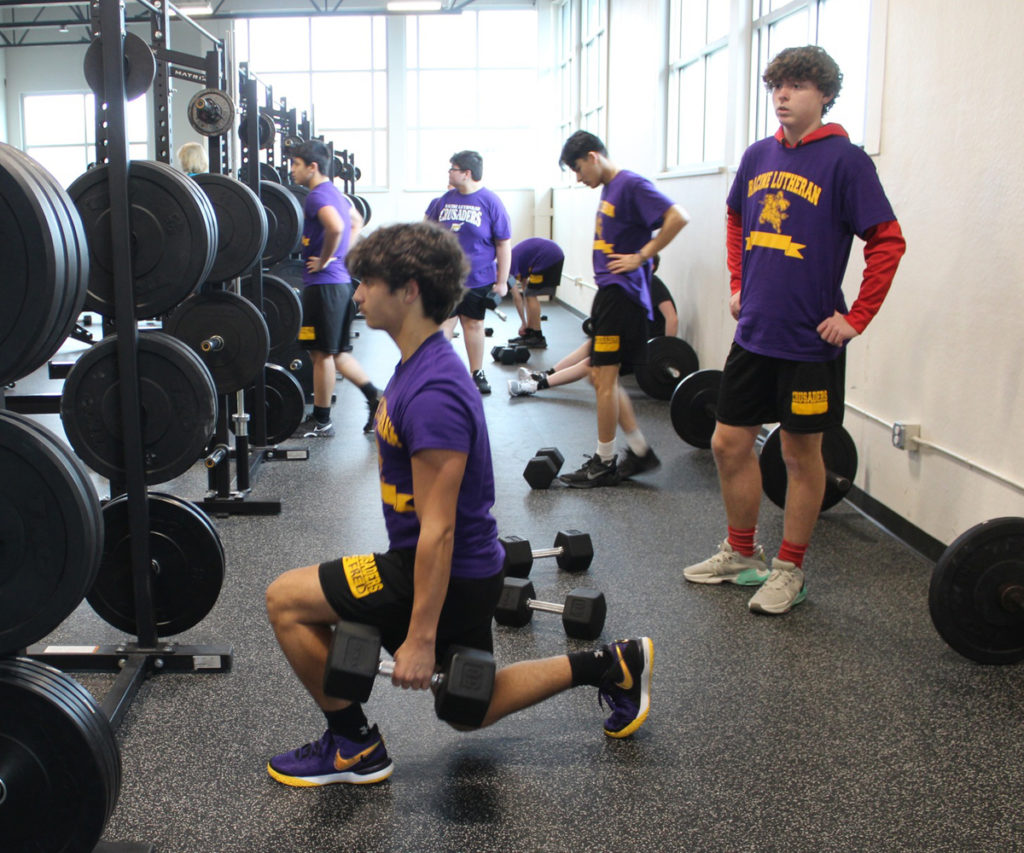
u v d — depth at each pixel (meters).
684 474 4.66
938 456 3.40
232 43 4.02
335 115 15.46
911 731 2.29
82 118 16.70
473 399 1.70
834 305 2.80
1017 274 2.91
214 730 2.29
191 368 2.48
